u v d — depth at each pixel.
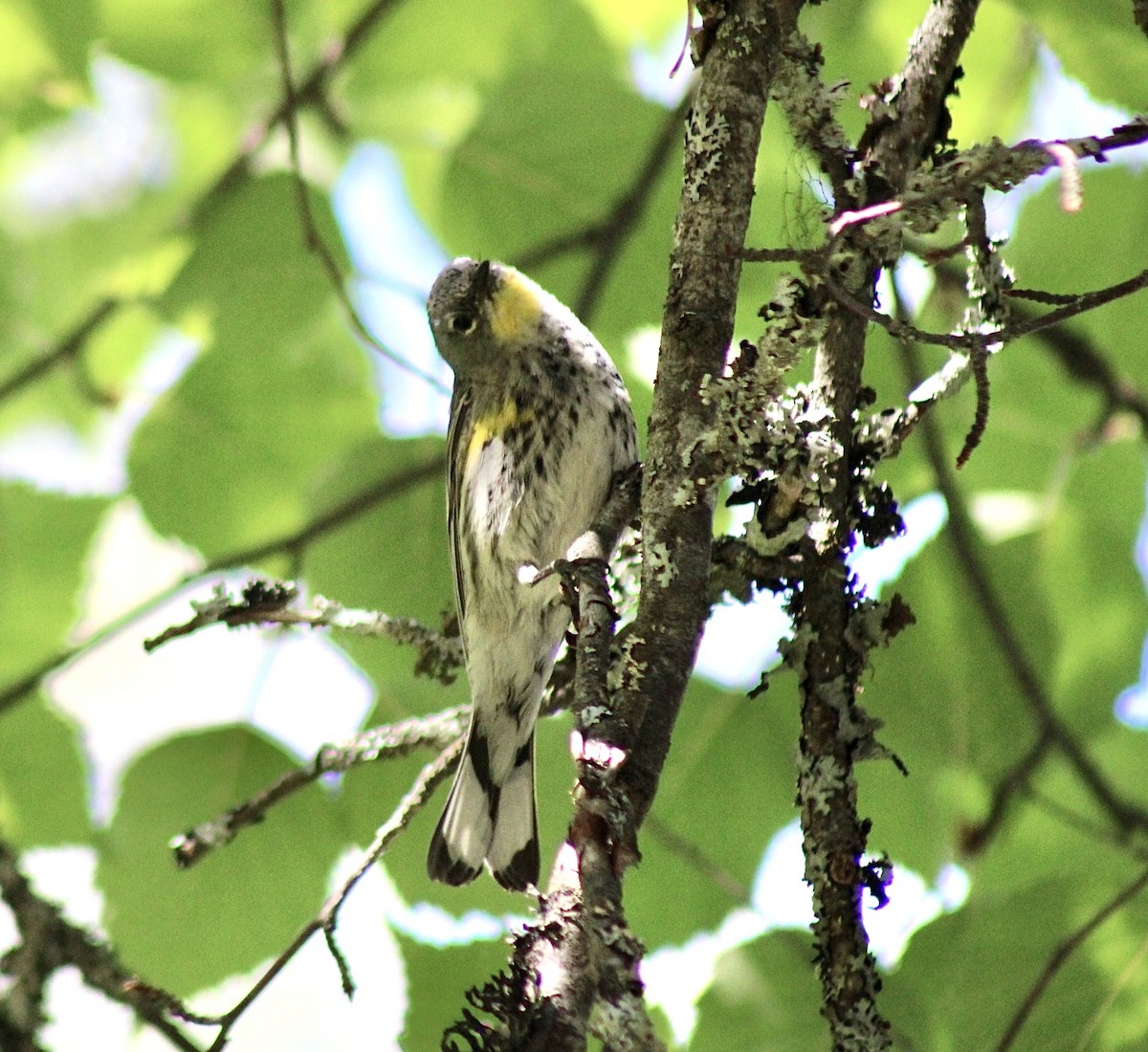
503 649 9.91
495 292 10.40
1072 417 10.75
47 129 11.95
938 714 9.65
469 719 7.68
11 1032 6.26
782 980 8.62
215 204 10.41
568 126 10.23
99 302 11.59
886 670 9.65
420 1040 8.65
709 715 9.52
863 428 6.06
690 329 5.67
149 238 11.75
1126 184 10.14
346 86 10.68
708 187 5.77
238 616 7.31
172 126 12.55
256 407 10.70
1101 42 9.12
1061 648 10.07
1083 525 10.30
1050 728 9.51
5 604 10.52
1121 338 10.29
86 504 10.66
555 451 10.25
